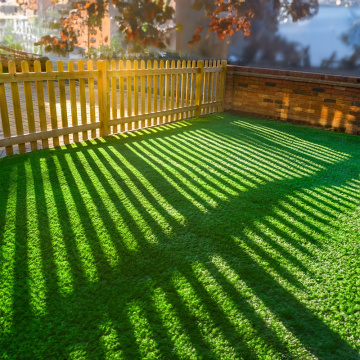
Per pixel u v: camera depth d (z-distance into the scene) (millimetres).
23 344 2074
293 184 4699
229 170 5133
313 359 2049
